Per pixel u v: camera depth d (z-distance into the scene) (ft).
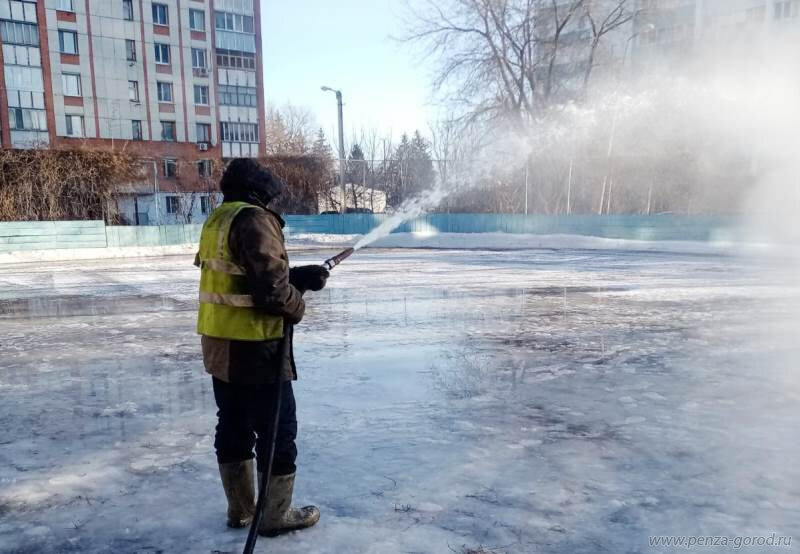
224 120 155.22
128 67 140.87
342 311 28.86
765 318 26.17
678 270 47.06
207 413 14.28
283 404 8.45
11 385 16.93
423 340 22.07
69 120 134.92
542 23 95.96
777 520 8.85
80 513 9.34
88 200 92.58
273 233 7.85
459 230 86.58
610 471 10.63
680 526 8.70
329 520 8.95
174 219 119.44
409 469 10.77
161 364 19.30
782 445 11.76
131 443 12.35
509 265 52.19
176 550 8.21
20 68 128.47
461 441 12.11
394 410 14.12
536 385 16.14
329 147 130.72
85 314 29.94
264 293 7.52
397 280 41.39
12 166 86.43
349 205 108.47
